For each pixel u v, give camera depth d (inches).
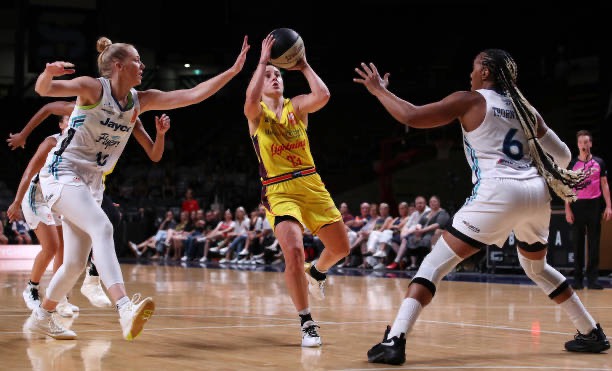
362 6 995.3
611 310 238.7
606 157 700.0
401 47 975.0
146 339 164.9
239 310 230.5
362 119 938.7
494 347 155.9
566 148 152.4
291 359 139.3
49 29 1038.4
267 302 257.6
